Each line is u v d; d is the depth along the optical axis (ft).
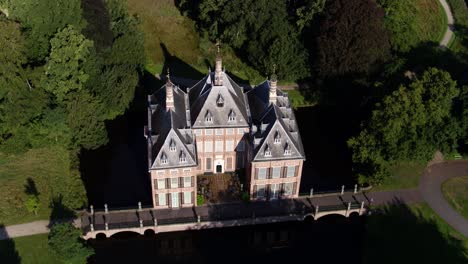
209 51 480.64
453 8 516.32
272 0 433.48
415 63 452.76
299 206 335.26
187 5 513.45
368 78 415.03
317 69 427.33
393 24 450.30
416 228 324.19
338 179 368.07
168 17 512.63
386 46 419.13
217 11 464.24
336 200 339.98
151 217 321.52
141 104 428.56
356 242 321.52
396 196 345.51
